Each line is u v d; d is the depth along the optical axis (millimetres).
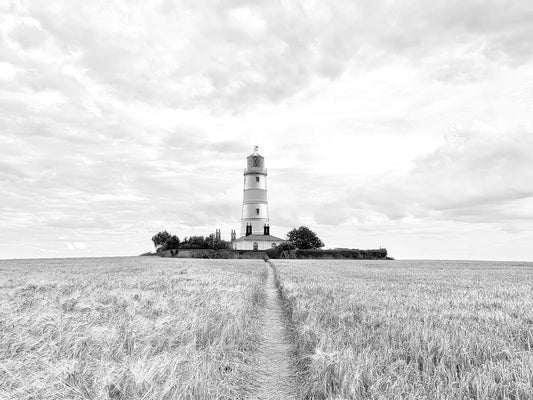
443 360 8422
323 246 128875
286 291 22250
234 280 29109
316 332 10922
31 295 20562
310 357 9164
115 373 7566
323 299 18172
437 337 10047
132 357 8656
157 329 11281
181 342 10227
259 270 45375
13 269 52500
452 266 65562
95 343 9789
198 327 11438
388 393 6879
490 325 12367
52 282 28766
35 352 8953
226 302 16438
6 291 22938
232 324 12305
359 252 112750
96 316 12953
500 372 7594
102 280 30922
